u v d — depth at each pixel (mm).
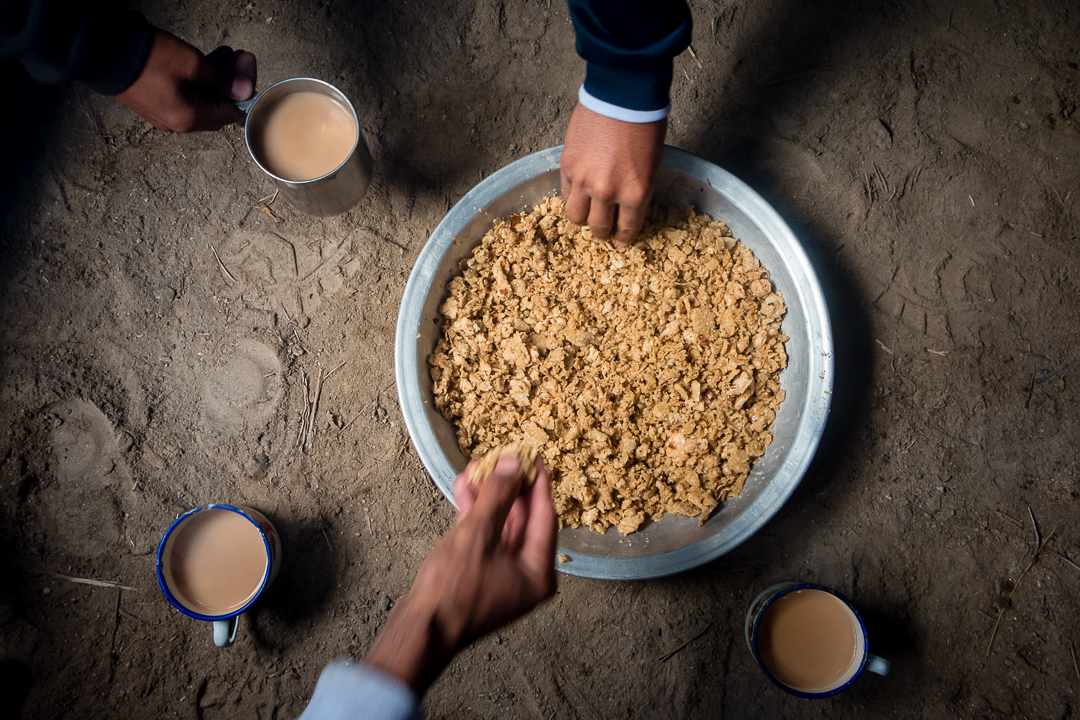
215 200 1712
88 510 1628
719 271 1477
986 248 1701
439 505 1642
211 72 1321
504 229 1460
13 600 1603
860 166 1725
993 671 1583
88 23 1135
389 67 1750
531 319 1476
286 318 1680
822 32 1751
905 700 1579
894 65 1746
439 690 1596
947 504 1632
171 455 1643
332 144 1457
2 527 1620
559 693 1594
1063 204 1707
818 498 1640
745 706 1589
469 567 653
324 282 1691
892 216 1712
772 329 1456
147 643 1605
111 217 1704
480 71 1753
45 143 1715
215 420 1651
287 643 1606
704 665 1600
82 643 1601
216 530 1488
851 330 1679
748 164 1727
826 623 1451
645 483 1414
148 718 1582
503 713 1588
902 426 1652
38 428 1641
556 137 1741
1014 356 1666
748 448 1433
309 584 1618
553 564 763
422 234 1709
